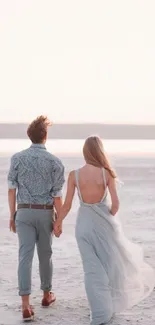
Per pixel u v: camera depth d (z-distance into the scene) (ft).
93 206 19.57
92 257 19.34
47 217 20.13
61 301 21.84
